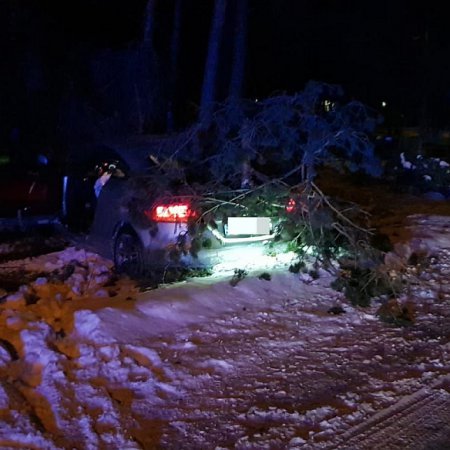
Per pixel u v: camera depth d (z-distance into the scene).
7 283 8.75
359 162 8.81
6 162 13.13
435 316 7.43
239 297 7.64
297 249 8.42
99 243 9.39
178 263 8.03
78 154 11.24
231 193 8.14
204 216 7.89
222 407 5.30
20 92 19.66
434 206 15.16
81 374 5.67
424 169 19.33
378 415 5.21
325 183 14.90
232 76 18.03
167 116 20.34
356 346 6.55
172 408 5.26
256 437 4.85
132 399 5.36
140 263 8.35
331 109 8.80
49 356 5.80
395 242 10.45
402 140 26.09
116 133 18.50
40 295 7.82
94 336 6.34
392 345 6.57
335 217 8.37
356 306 7.60
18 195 11.93
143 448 4.68
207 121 8.71
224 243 8.05
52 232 11.95
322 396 5.50
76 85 19.66
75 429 4.85
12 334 6.36
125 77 19.70
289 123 8.53
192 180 8.38
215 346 6.44
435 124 31.70
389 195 16.64
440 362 6.19
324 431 4.96
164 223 7.98
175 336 6.64
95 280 8.42
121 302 7.28
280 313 7.36
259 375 5.88
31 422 4.82
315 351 6.41
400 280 8.27
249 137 8.26
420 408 5.33
